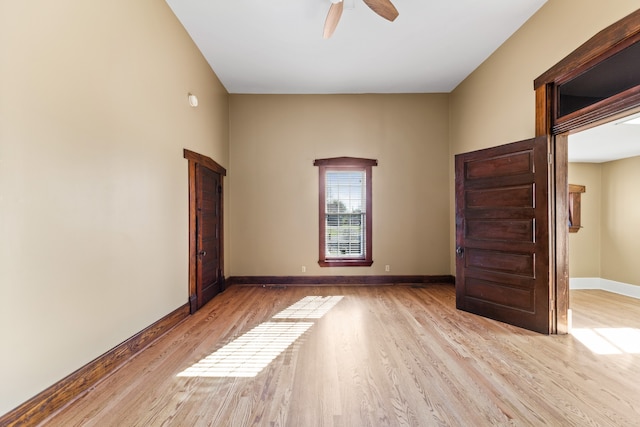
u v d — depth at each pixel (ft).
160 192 9.67
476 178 11.73
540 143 9.79
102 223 7.11
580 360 7.90
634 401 6.12
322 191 17.24
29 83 5.37
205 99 13.44
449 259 17.40
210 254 14.07
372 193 17.26
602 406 5.97
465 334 9.72
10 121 5.07
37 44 5.50
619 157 16.29
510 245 10.62
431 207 17.37
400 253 17.31
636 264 15.61
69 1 6.17
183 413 5.83
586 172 17.43
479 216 11.62
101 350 7.08
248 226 17.16
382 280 17.21
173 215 10.52
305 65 14.06
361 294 14.99
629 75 7.37
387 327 10.39
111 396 6.37
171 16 10.30
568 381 6.88
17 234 5.18
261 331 10.04
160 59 9.63
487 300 11.37
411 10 10.29
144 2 8.76
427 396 6.33
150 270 9.11
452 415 5.72
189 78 11.76
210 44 12.32
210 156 14.11
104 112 7.18
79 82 6.44
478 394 6.40
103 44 7.13
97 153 6.96
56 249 5.90
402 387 6.67
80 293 6.48
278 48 12.64
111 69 7.40
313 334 9.77
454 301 13.67
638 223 15.64
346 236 17.48
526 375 7.15
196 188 12.33
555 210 9.68
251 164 17.17
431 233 17.35
